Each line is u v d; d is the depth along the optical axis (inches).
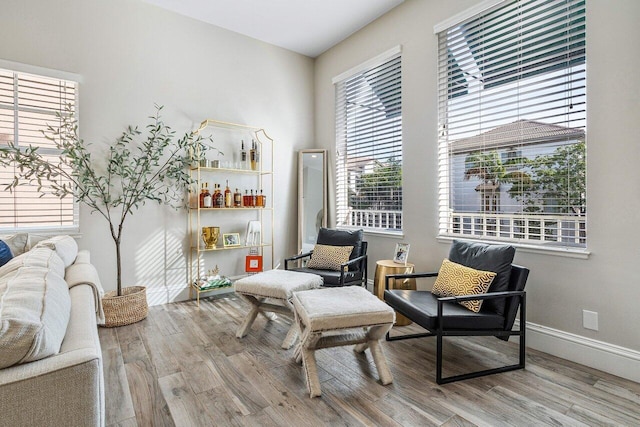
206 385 77.2
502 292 85.1
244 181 162.4
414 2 130.8
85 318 48.0
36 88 117.1
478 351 96.3
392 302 99.0
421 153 128.9
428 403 70.6
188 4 137.2
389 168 146.3
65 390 33.7
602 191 84.5
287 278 107.7
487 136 110.1
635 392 74.8
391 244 142.9
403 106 135.7
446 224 122.8
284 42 169.0
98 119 125.7
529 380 80.0
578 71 89.2
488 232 110.1
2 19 109.5
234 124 150.7
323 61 180.5
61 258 77.4
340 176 172.4
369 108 155.5
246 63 162.4
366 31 153.3
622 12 80.5
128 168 124.7
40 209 119.1
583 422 64.6
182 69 144.3
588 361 86.7
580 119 89.3
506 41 104.6
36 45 114.5
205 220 151.4
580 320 88.5
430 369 85.6
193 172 147.6
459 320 80.4
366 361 90.5
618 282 82.0
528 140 99.9
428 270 127.3
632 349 80.0
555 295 93.3
